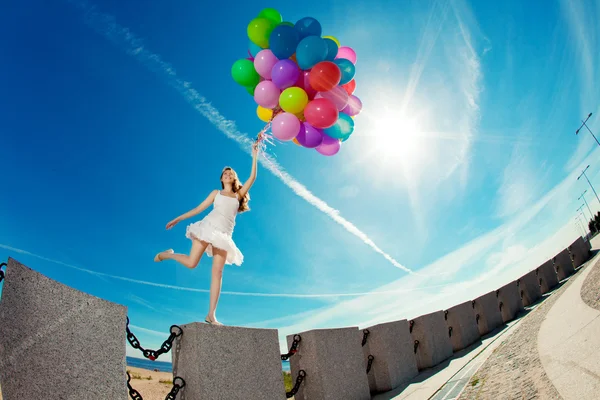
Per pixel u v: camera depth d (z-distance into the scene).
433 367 6.43
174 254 4.09
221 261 3.95
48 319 2.33
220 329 3.26
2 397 2.00
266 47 4.41
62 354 2.32
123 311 2.74
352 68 4.55
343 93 4.31
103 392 2.42
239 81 4.59
